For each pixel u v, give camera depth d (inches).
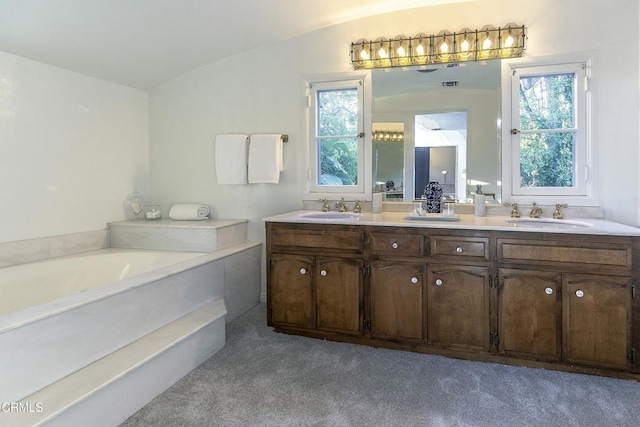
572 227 82.7
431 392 74.3
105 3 84.2
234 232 125.4
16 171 97.8
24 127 99.2
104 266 108.8
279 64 125.4
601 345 78.6
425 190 110.0
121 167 129.7
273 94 126.6
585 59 98.6
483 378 79.5
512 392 74.1
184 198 138.3
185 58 123.3
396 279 92.3
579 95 100.0
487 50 105.9
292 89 124.5
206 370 83.2
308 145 123.9
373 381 78.6
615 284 77.2
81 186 115.5
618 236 76.4
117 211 128.5
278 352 92.3
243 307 121.0
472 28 107.1
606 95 97.5
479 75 108.5
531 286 82.4
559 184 103.5
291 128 125.3
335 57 119.7
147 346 73.7
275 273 103.7
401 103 115.3
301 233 100.6
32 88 101.0
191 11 96.0
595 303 78.5
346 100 120.6
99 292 69.9
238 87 130.0
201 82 133.8
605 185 98.3
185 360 80.8
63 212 110.2
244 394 73.6
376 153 118.3
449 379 79.2
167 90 137.6
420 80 113.2
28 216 100.9
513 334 84.1
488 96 108.0
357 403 70.6
